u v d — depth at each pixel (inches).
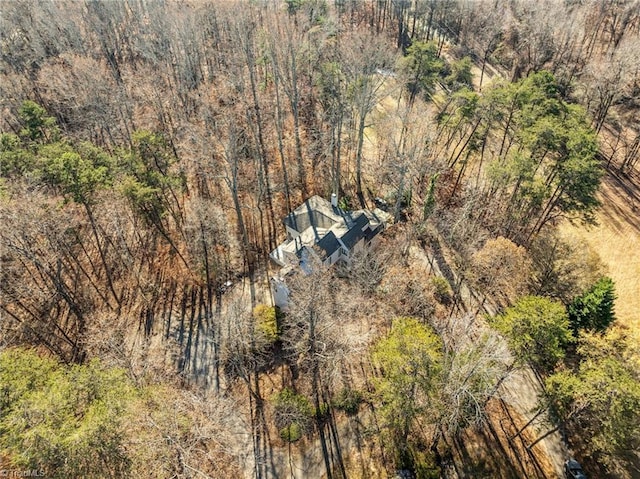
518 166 1728.6
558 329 1210.6
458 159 2425.0
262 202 2228.1
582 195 1701.5
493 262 1533.0
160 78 2581.2
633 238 2074.3
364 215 1908.2
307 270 1658.5
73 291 1840.6
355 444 1378.0
